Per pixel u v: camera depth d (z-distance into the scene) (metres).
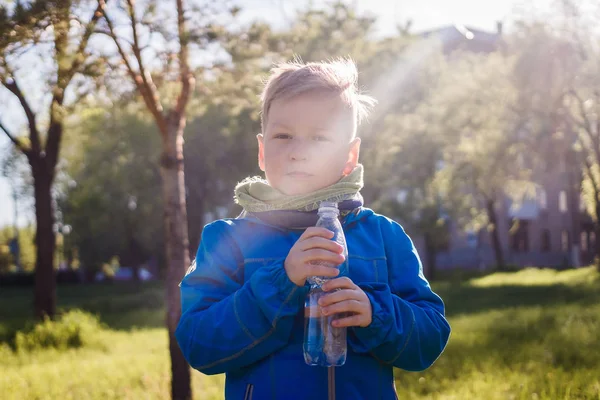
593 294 18.77
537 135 23.91
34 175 15.48
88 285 43.84
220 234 1.93
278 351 1.78
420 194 31.25
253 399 1.77
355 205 1.93
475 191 34.28
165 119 6.07
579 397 5.83
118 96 5.99
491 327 11.44
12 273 47.12
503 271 37.84
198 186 33.06
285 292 1.70
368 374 1.82
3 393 7.20
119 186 35.62
